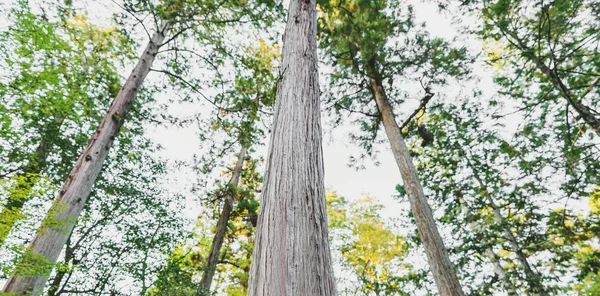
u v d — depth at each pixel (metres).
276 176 1.37
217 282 13.00
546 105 6.87
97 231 8.02
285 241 1.05
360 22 6.96
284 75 2.18
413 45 7.33
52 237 3.69
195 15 7.40
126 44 8.05
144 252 7.74
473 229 8.30
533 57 5.88
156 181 9.16
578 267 6.05
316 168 1.46
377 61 7.88
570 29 5.66
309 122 1.74
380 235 13.59
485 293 6.73
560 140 6.76
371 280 12.62
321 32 7.96
